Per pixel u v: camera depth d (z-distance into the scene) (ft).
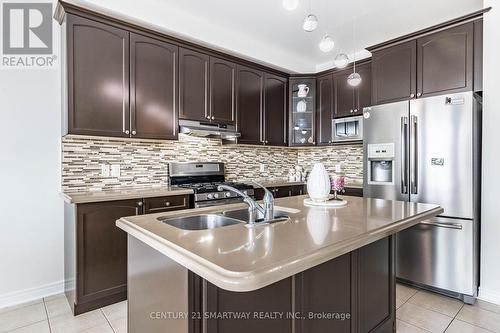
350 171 13.78
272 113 13.06
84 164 8.92
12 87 7.84
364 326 5.45
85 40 7.91
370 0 8.76
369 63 11.93
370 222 4.64
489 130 7.97
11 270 7.82
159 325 3.89
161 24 9.11
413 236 8.94
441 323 6.97
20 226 7.96
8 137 7.77
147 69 9.12
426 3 8.86
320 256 3.20
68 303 7.84
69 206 7.86
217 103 10.97
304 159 15.65
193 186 10.19
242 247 3.32
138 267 4.43
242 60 11.79
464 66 8.53
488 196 7.98
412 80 9.58
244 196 4.97
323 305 4.57
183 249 3.24
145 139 9.23
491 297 7.97
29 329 6.61
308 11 9.42
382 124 9.78
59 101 8.53
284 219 4.99
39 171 8.22
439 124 8.48
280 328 3.97
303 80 13.92
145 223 4.50
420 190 8.83
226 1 8.91
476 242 8.19
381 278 5.96
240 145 12.60
